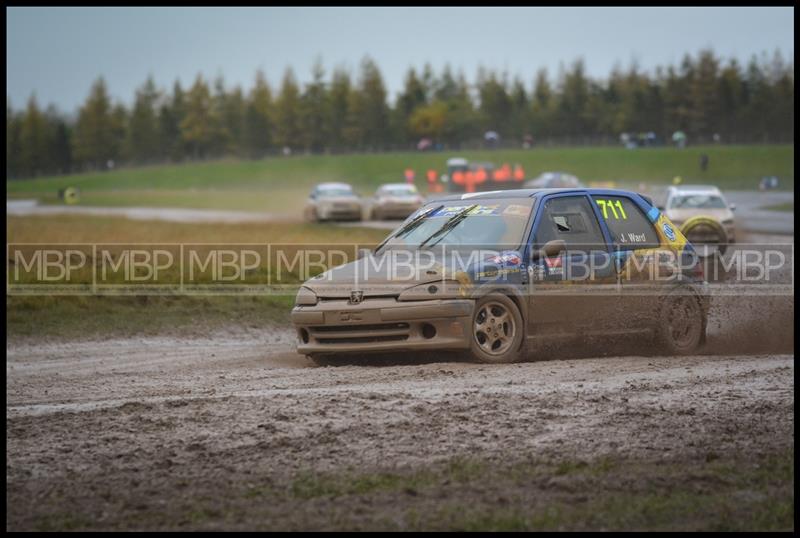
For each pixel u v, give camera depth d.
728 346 35.34
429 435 20.42
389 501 16.09
